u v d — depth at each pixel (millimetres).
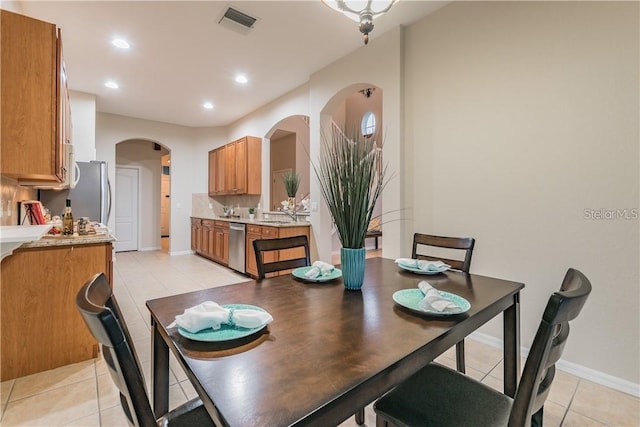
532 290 2133
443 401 1074
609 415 1603
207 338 888
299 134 6609
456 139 2521
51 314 2035
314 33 2973
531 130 2119
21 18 1824
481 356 2191
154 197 7254
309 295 1346
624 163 1774
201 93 4520
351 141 1477
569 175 1968
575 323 1971
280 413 601
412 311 1139
